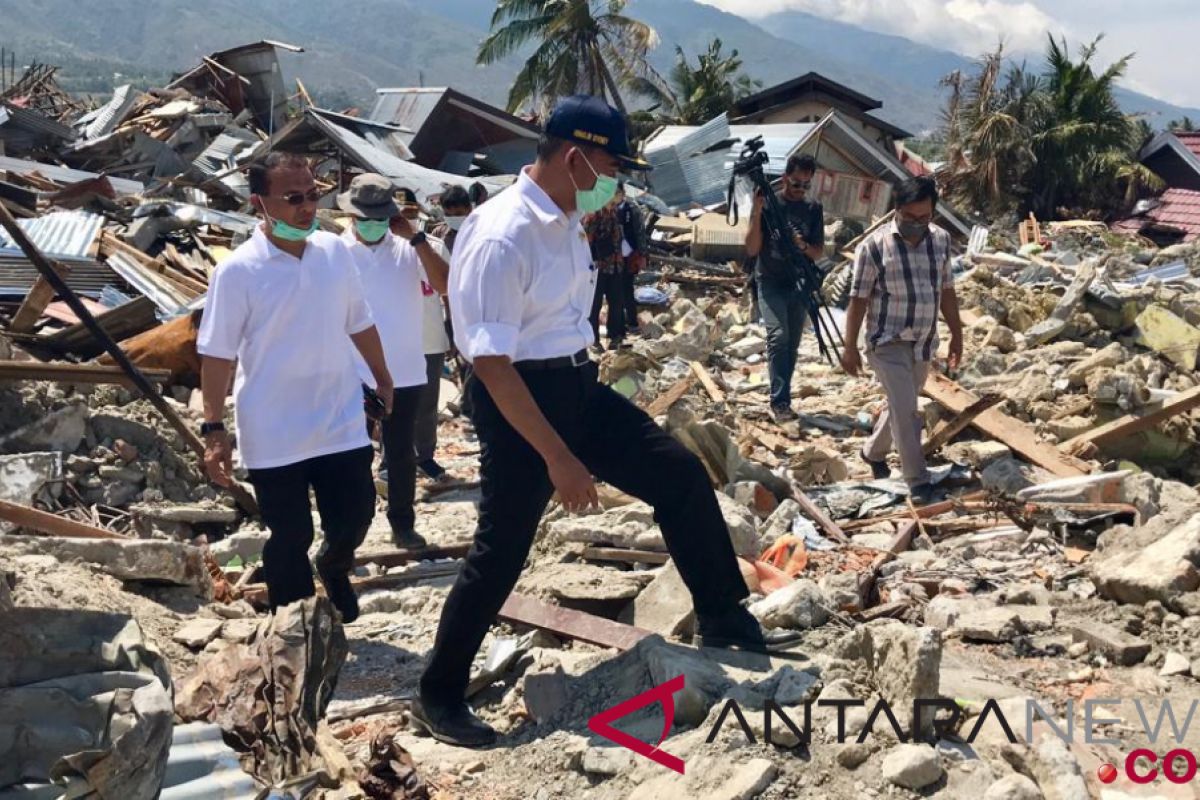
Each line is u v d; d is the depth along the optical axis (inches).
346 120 1002.1
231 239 590.2
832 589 203.3
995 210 1630.2
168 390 345.7
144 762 105.7
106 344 262.7
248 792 123.0
